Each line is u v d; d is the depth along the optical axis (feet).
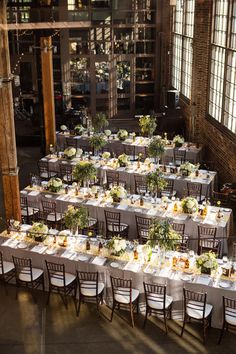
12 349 31.27
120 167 53.01
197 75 61.62
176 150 58.39
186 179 49.44
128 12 75.97
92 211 43.88
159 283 33.09
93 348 31.27
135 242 36.37
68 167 54.44
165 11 75.66
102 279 34.68
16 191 40.83
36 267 36.58
